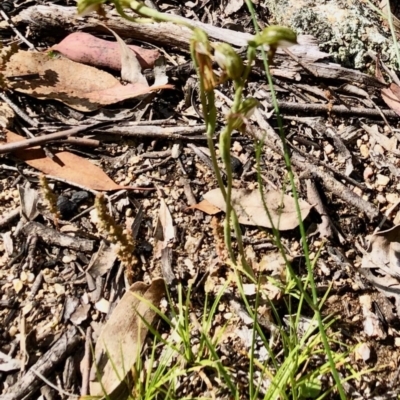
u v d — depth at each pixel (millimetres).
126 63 402
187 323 294
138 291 316
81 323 314
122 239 305
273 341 317
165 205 358
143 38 423
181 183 369
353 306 339
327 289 341
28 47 413
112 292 326
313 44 435
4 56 367
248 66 210
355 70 431
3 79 373
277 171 379
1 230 340
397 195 384
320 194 373
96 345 301
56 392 294
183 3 452
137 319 310
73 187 358
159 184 367
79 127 372
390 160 398
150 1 441
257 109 393
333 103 416
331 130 400
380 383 317
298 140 395
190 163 377
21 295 320
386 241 357
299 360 293
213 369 308
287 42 207
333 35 441
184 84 410
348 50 440
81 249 336
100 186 358
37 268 329
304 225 360
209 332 319
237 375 307
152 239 346
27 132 372
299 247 354
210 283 332
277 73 422
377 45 442
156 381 281
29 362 299
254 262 344
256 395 280
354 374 291
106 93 390
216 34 426
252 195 360
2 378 295
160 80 405
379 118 416
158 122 389
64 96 386
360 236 365
